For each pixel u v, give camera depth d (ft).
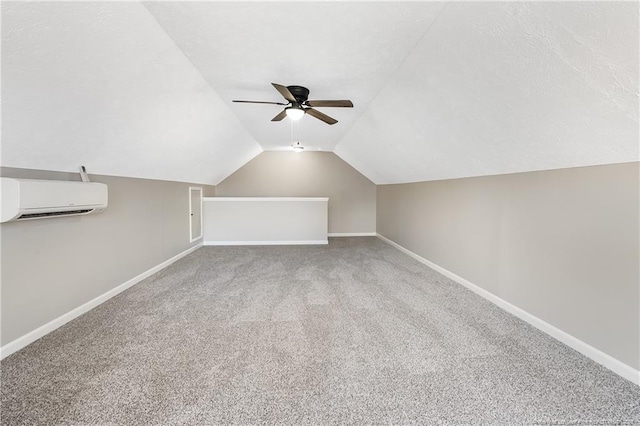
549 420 4.50
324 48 6.57
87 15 4.51
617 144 5.22
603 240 5.82
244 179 21.79
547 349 6.46
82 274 8.25
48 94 5.31
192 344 6.66
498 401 4.90
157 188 12.63
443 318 8.05
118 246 9.90
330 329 7.41
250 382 5.37
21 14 3.92
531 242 7.67
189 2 4.95
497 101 6.30
